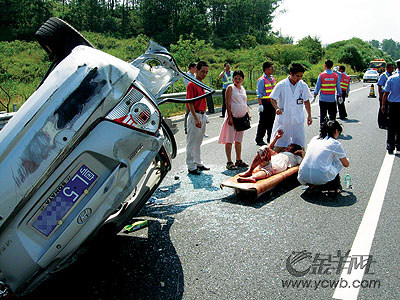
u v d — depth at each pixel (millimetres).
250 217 4590
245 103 6590
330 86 10305
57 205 2797
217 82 21172
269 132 9023
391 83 7539
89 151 2883
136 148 3107
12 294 2840
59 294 3146
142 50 47750
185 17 82938
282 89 6605
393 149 7730
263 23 99812
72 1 75312
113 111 2973
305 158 5312
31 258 2740
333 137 5371
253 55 46875
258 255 3697
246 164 6879
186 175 6355
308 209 4824
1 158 2646
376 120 12609
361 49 71688
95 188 2920
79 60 2908
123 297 3086
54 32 3723
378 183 5816
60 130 2756
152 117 3205
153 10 84312
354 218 4531
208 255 3715
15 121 2754
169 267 3516
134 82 3148
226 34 90500
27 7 62812
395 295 3053
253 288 3170
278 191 5547
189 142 6301
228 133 6613
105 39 61125
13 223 2695
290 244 3906
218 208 4895
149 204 5082
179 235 4152
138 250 3848
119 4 90562
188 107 6324
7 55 37094
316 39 64875
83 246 3189
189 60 33312
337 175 5258
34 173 2684
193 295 3086
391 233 4125
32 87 17172
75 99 2809
